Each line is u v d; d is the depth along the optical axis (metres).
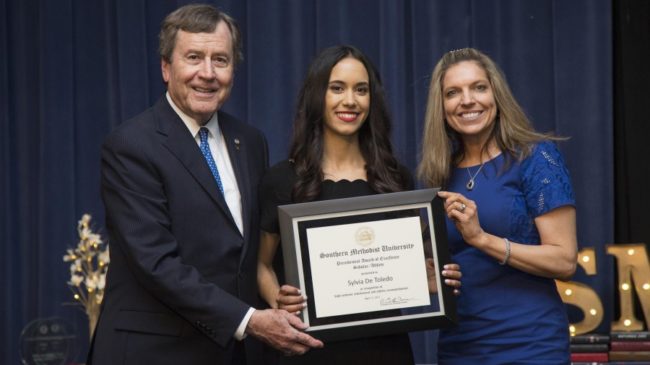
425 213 2.61
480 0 4.24
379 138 2.76
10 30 4.61
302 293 2.57
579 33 4.11
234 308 2.53
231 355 2.68
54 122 4.54
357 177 2.74
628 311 3.73
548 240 2.62
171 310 2.62
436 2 4.25
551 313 2.65
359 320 2.57
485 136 2.76
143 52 4.47
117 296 2.67
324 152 2.75
